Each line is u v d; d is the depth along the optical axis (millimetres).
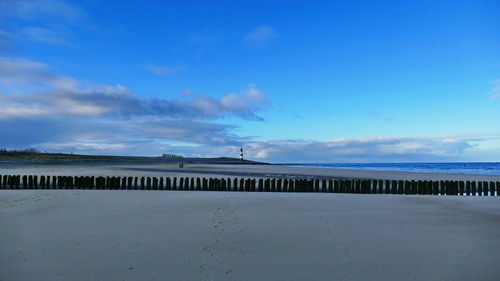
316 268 4023
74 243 5031
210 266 4062
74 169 28094
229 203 9398
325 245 5031
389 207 8875
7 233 5625
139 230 5922
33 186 15094
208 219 6992
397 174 30984
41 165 34125
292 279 3666
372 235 5680
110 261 4215
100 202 9336
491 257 4477
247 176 24422
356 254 4586
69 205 8727
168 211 7941
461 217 7410
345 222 6797
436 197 11383
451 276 3777
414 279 3684
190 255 4488
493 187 14828
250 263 4184
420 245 5062
